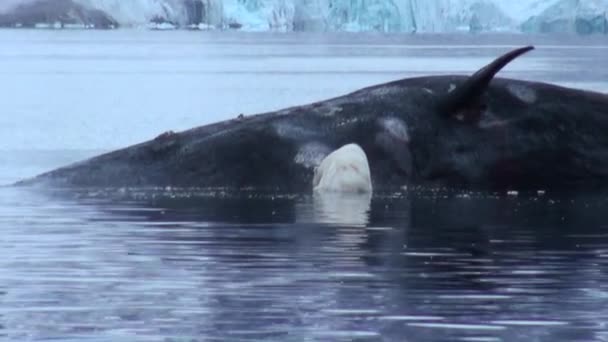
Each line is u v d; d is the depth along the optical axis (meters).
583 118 83.19
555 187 82.12
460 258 59.56
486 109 83.50
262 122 85.12
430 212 75.00
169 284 53.69
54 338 44.59
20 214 74.50
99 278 55.09
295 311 48.53
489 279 54.56
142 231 68.00
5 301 50.53
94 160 87.12
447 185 82.06
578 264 58.03
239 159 83.50
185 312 48.53
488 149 82.12
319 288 52.72
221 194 82.12
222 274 55.78
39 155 124.31
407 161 82.44
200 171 83.56
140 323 46.81
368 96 85.12
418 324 46.50
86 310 48.97
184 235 66.56
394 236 66.12
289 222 71.12
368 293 51.72
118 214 74.25
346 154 82.00
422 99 84.19
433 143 82.50
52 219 72.56
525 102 83.44
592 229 68.69
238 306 49.41
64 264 58.31
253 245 63.28
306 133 83.81
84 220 72.12
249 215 73.81
